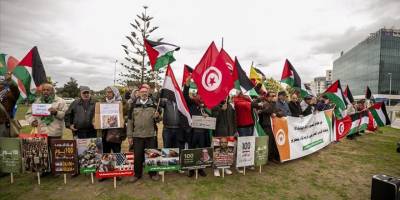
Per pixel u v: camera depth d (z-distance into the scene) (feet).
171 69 18.21
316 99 33.30
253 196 15.51
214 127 18.08
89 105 18.21
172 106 18.54
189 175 18.38
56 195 14.97
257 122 22.61
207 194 15.55
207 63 17.87
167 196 15.16
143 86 17.61
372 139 35.42
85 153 16.33
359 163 22.88
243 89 20.93
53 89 17.92
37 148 16.33
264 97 23.71
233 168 20.72
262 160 19.67
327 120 29.17
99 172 16.01
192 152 17.35
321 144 27.66
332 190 16.79
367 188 17.24
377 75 281.33
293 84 28.84
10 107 18.66
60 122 18.01
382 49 278.87
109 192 15.52
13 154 16.34
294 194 16.01
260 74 31.12
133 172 16.47
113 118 17.49
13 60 27.14
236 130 20.59
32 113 16.98
